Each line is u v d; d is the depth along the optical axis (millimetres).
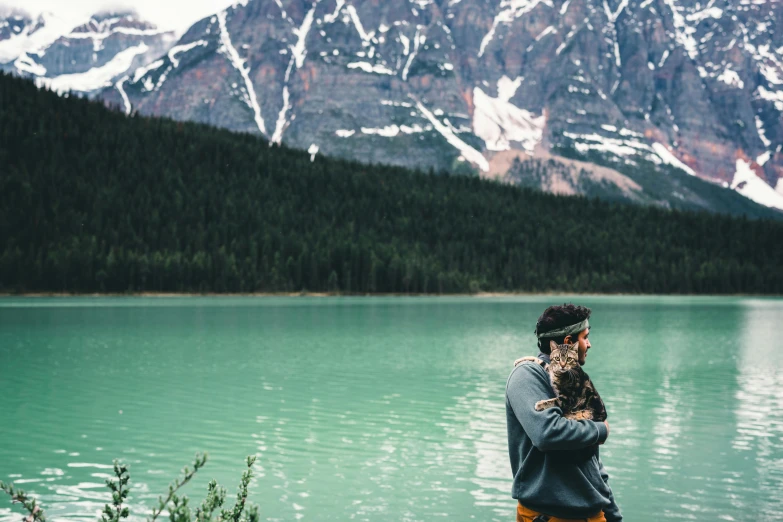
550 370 7980
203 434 28109
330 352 60312
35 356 56031
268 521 18672
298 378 44281
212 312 122188
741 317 120500
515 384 7996
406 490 21203
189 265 192250
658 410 34031
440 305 159250
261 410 33125
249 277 197500
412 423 30125
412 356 56938
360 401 35844
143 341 69500
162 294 188750
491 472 23078
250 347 64188
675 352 62375
